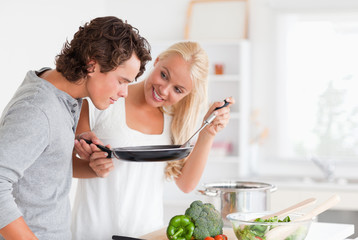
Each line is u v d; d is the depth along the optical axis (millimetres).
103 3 4941
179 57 2027
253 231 1606
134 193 2180
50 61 3928
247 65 4699
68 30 4184
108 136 2166
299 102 4715
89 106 2139
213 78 4547
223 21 4742
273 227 1604
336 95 4629
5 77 3449
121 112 2176
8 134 1375
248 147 4754
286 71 4730
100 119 2168
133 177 2176
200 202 1831
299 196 2926
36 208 1571
